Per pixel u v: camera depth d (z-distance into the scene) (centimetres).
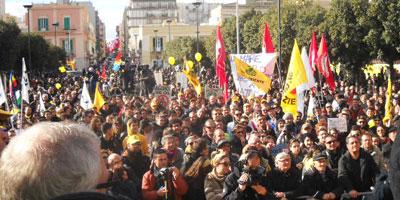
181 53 7575
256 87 1638
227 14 9956
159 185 731
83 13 10681
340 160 801
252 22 5278
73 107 2019
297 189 767
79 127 196
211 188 737
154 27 11025
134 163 843
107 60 8450
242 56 1717
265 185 748
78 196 175
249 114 1512
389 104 1541
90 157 188
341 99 1816
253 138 877
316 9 4184
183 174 786
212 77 5181
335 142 896
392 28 3184
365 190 795
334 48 3588
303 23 4134
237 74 1636
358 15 3378
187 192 777
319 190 777
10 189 180
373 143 953
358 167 791
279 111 1694
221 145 807
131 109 1493
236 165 727
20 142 186
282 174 769
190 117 1402
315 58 1995
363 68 3656
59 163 182
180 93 2183
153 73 4153
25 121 1419
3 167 182
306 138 977
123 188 593
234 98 1822
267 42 1919
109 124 1062
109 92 3272
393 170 249
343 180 781
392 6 3156
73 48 10481
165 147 869
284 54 4225
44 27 10388
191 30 10906
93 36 13388
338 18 3491
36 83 3856
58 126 192
